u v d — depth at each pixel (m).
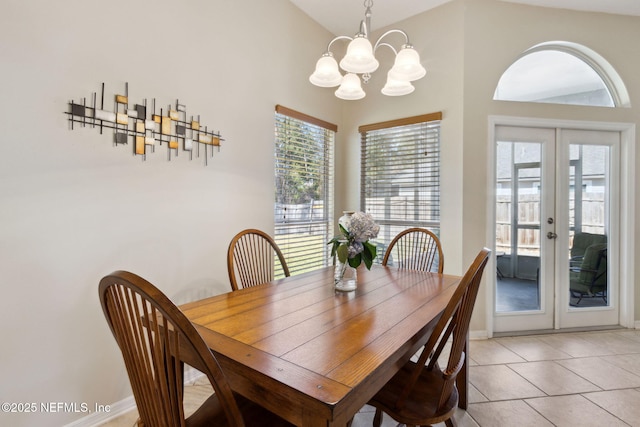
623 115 2.99
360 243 1.59
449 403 1.20
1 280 1.37
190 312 1.29
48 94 1.47
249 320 1.21
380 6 2.89
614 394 1.97
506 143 2.91
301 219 3.04
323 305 1.39
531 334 2.90
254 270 2.12
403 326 1.15
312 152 3.17
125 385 1.78
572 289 3.04
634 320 3.03
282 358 0.91
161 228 1.93
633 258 3.00
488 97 2.80
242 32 2.41
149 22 1.84
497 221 2.91
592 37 2.94
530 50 2.99
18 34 1.39
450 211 2.83
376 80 3.29
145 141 1.84
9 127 1.37
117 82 1.71
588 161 3.02
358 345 1.00
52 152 1.49
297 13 2.92
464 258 2.76
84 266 1.61
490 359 2.42
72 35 1.54
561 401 1.90
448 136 2.84
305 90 3.02
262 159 2.59
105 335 1.69
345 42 3.45
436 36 2.91
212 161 2.22
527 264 2.97
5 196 1.37
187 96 2.05
